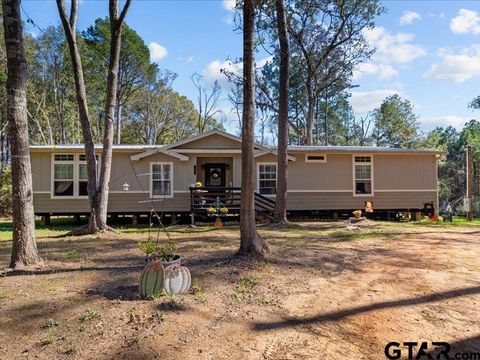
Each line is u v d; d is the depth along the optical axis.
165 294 4.69
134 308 4.25
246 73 6.88
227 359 3.24
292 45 26.59
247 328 3.88
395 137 41.16
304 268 6.24
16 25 6.15
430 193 15.96
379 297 4.90
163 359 3.22
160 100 39.91
